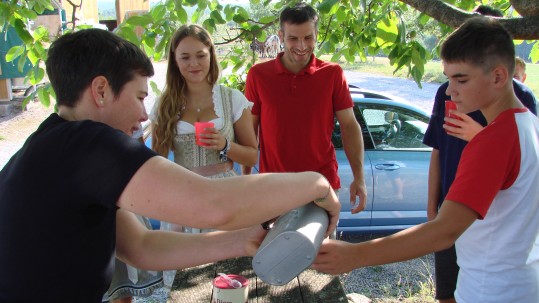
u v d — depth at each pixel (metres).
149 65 1.19
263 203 1.03
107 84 1.11
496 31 1.50
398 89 14.57
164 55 3.03
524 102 2.31
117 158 1.01
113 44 1.12
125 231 1.36
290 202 1.06
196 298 1.83
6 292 1.05
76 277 1.07
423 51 2.55
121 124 1.17
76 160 1.02
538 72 18.25
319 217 1.12
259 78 2.91
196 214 1.00
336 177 2.97
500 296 1.62
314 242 1.03
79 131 1.05
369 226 4.45
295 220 1.09
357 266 1.38
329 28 3.45
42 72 2.91
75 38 1.11
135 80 1.15
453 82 1.58
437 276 2.56
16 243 1.04
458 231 1.44
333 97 2.91
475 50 1.49
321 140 2.88
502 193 1.54
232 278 1.74
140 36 3.00
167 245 1.37
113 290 2.49
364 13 2.67
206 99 2.74
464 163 1.50
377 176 4.38
